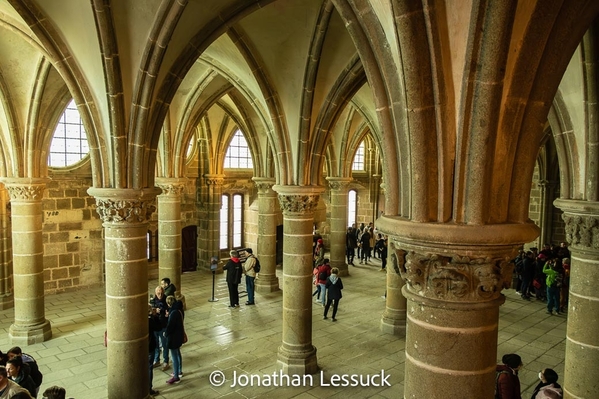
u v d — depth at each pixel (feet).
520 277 57.67
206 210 68.80
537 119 11.96
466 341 12.44
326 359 36.96
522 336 42.93
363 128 64.64
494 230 11.55
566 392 22.88
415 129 11.91
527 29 11.18
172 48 25.26
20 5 24.00
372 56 13.79
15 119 36.76
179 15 23.00
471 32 11.04
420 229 11.98
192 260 70.38
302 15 28.99
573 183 21.29
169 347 32.27
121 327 26.53
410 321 13.37
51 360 36.47
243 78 35.29
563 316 49.06
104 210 25.85
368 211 91.15
